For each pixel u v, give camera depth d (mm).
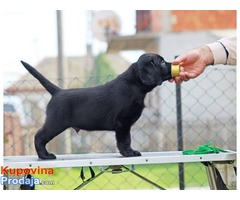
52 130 4848
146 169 7992
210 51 4961
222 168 4719
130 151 4844
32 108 8320
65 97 4895
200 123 8352
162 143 8359
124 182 7281
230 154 4625
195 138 7914
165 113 8531
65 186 6719
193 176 7348
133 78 4848
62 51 9766
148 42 14312
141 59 4758
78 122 4875
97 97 4867
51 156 4852
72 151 7758
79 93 4918
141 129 7949
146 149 8273
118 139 4867
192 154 4688
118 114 4812
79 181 7000
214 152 4762
